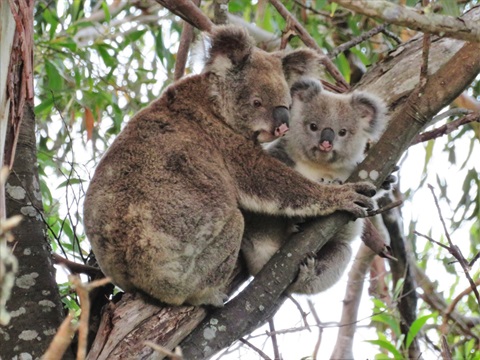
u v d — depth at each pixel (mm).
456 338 12992
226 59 9250
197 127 8781
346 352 13625
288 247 8102
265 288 7848
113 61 13891
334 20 15414
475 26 6262
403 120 8359
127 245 7695
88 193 8156
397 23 6023
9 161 6438
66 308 8406
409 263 12914
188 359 7398
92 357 7180
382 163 8398
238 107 9125
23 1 6586
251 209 8609
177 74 11656
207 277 7812
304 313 8477
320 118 10680
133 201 7879
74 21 14336
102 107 14062
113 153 8305
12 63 6395
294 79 9898
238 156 8766
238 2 14570
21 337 7625
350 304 13820
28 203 8438
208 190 8125
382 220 12695
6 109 6074
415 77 10773
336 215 8328
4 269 3686
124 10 17125
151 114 8688
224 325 7625
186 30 11602
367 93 10953
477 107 13727
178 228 7812
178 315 7570
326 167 10812
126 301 7668
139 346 7234
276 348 8852
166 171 8109
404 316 12562
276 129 9062
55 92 12734
